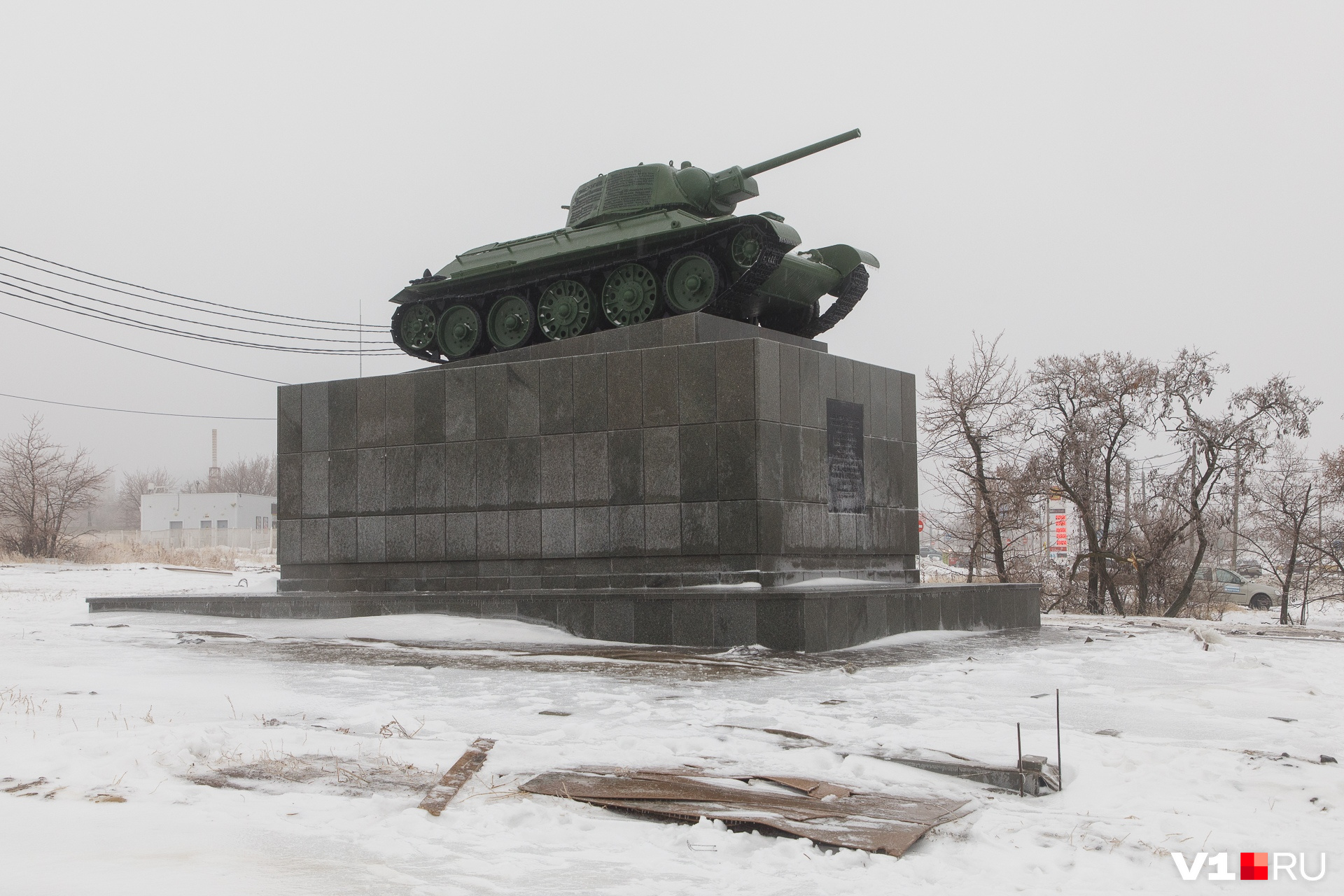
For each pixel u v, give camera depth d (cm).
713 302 1980
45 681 1196
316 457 2156
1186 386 3159
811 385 1894
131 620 2050
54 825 604
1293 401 3050
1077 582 3428
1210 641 1769
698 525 1791
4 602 2670
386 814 652
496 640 1716
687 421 1812
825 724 942
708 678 1279
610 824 638
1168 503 3306
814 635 1570
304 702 1070
